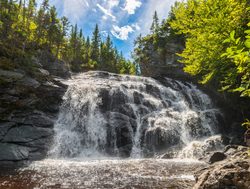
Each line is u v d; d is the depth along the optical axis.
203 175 10.38
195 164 18.38
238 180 9.19
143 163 19.22
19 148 22.84
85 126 32.25
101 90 35.16
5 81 25.75
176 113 34.97
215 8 14.86
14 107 25.92
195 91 45.88
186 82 51.22
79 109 32.88
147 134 30.58
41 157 24.16
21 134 24.91
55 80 34.09
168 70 59.38
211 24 14.48
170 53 60.06
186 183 12.45
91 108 33.41
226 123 37.53
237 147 20.84
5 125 24.38
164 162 19.72
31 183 12.90
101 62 102.00
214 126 35.84
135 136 31.42
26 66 31.55
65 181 13.34
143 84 41.09
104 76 48.25
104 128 31.53
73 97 33.53
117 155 28.98
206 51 15.74
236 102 39.50
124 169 16.58
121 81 45.62
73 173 15.41
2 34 54.88
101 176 14.48
